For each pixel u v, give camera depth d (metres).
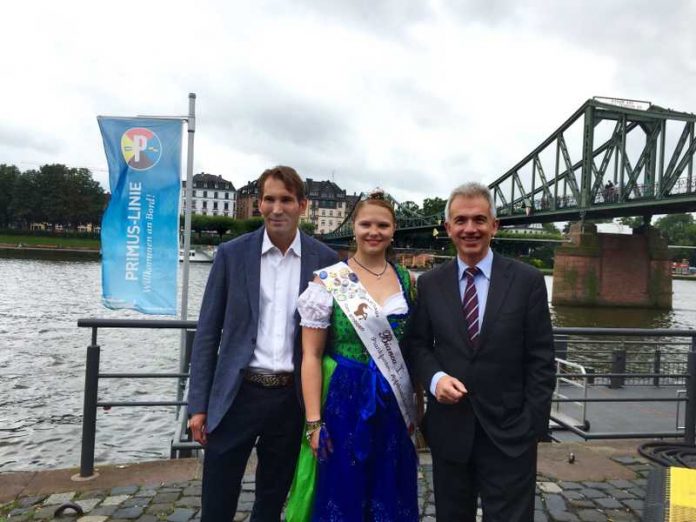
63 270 57.28
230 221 105.06
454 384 2.36
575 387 8.20
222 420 2.68
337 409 2.53
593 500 3.73
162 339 19.58
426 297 2.62
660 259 49.47
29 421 10.48
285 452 2.79
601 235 49.38
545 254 102.50
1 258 74.31
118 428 10.05
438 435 2.52
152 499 3.59
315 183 145.88
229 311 2.70
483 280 2.54
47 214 101.81
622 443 4.89
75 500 3.57
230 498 2.73
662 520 2.08
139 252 7.23
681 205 43.62
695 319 41.75
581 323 37.66
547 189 58.84
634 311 46.72
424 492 3.78
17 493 3.66
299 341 2.63
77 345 18.25
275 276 2.75
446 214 2.62
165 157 7.25
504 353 2.43
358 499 2.49
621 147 51.28
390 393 2.56
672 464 3.52
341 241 63.91
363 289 2.57
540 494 3.79
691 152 43.56
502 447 2.38
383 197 2.68
